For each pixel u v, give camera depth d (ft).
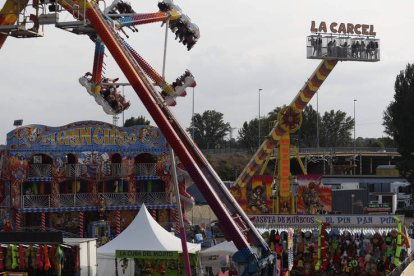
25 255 123.65
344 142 654.94
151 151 229.66
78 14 97.14
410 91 366.84
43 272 126.62
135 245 137.39
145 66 115.65
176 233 211.20
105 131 229.04
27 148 221.87
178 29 122.11
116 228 226.58
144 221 142.41
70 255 126.00
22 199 218.18
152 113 99.50
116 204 226.38
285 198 270.46
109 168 228.22
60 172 223.92
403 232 152.76
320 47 265.75
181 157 99.30
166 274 136.56
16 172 219.00
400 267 132.26
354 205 275.39
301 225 164.25
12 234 125.49
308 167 509.35
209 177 108.06
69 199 223.10
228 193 107.55
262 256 105.50
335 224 162.50
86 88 107.45
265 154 272.92
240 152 560.20
